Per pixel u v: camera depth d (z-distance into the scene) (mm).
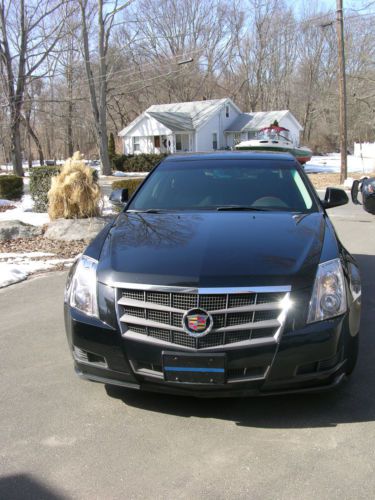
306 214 4207
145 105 60156
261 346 3000
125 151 45062
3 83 25969
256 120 47031
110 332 3174
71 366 4160
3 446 3041
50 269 7641
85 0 28281
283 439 3043
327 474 2711
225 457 2883
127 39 39781
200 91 59281
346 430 3123
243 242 3496
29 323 5254
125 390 3691
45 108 38156
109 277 3256
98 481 2703
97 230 9844
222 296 3035
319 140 63938
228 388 3055
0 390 3754
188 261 3244
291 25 50938
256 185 4738
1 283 6773
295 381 3064
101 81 32469
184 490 2615
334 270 3287
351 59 33656
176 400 3527
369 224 11281
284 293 3062
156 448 2984
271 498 2539
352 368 3398
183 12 51469
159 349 3070
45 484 2688
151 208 4559
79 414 3385
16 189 17609
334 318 3131
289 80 66062
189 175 4945
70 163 10578
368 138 59625
